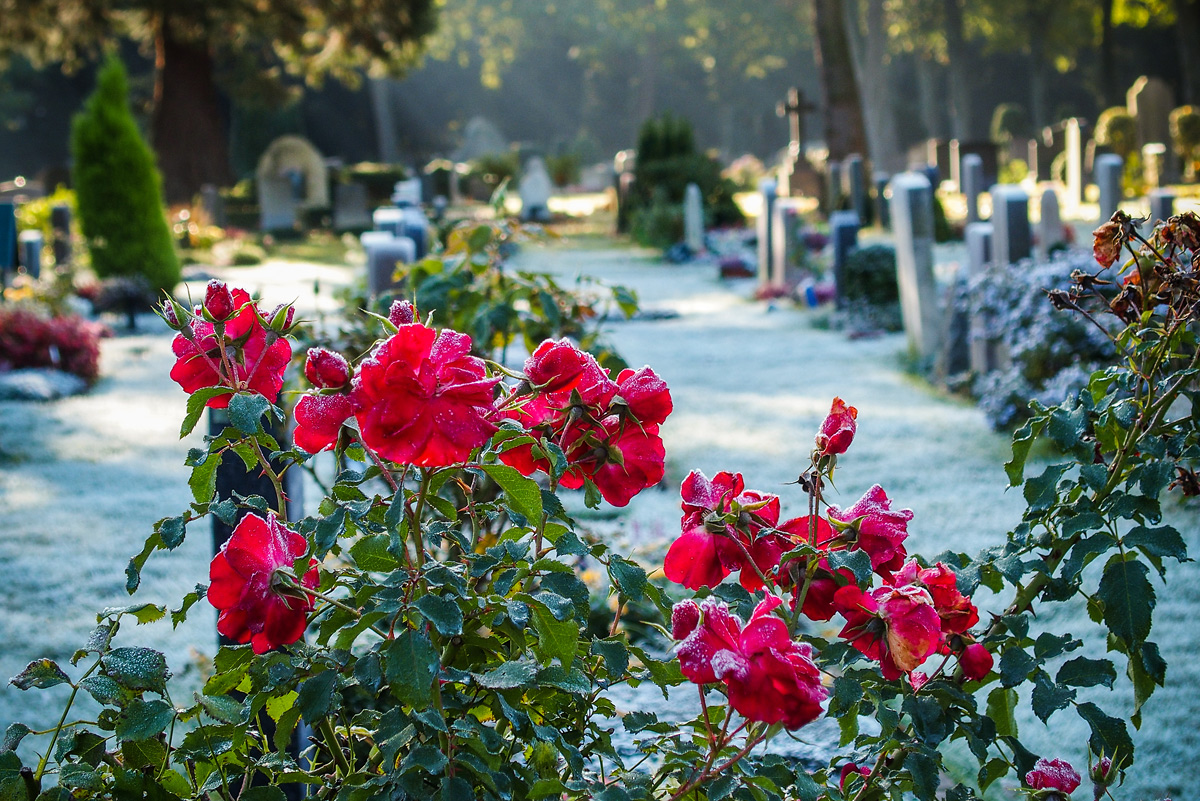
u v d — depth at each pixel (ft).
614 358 10.26
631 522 18.16
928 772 4.66
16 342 32.04
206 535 18.49
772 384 30.83
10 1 87.51
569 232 90.02
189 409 4.30
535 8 176.65
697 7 175.22
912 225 31.07
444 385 3.86
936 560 5.26
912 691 4.89
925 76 179.42
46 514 19.72
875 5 124.06
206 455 4.55
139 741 4.56
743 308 46.80
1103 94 145.89
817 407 27.48
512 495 4.07
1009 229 26.91
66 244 52.70
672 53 189.26
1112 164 48.01
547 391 4.41
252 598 4.02
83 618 14.74
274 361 4.68
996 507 18.12
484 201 126.31
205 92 99.76
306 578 4.47
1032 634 12.87
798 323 42.06
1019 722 10.89
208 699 4.70
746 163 161.79
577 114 209.56
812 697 3.60
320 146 190.49
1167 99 98.48
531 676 4.20
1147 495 5.01
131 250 48.93
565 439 4.53
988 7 157.38
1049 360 22.67
